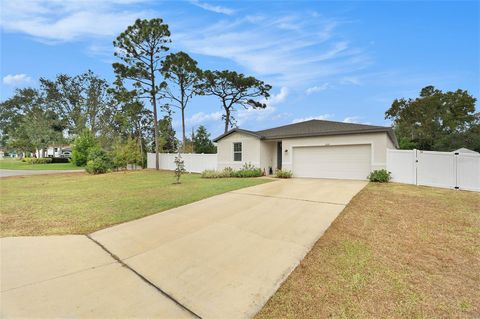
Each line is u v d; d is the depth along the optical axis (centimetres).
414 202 768
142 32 2245
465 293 316
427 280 344
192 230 539
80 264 393
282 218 607
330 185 1106
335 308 285
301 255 413
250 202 778
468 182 992
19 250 445
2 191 1091
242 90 2992
